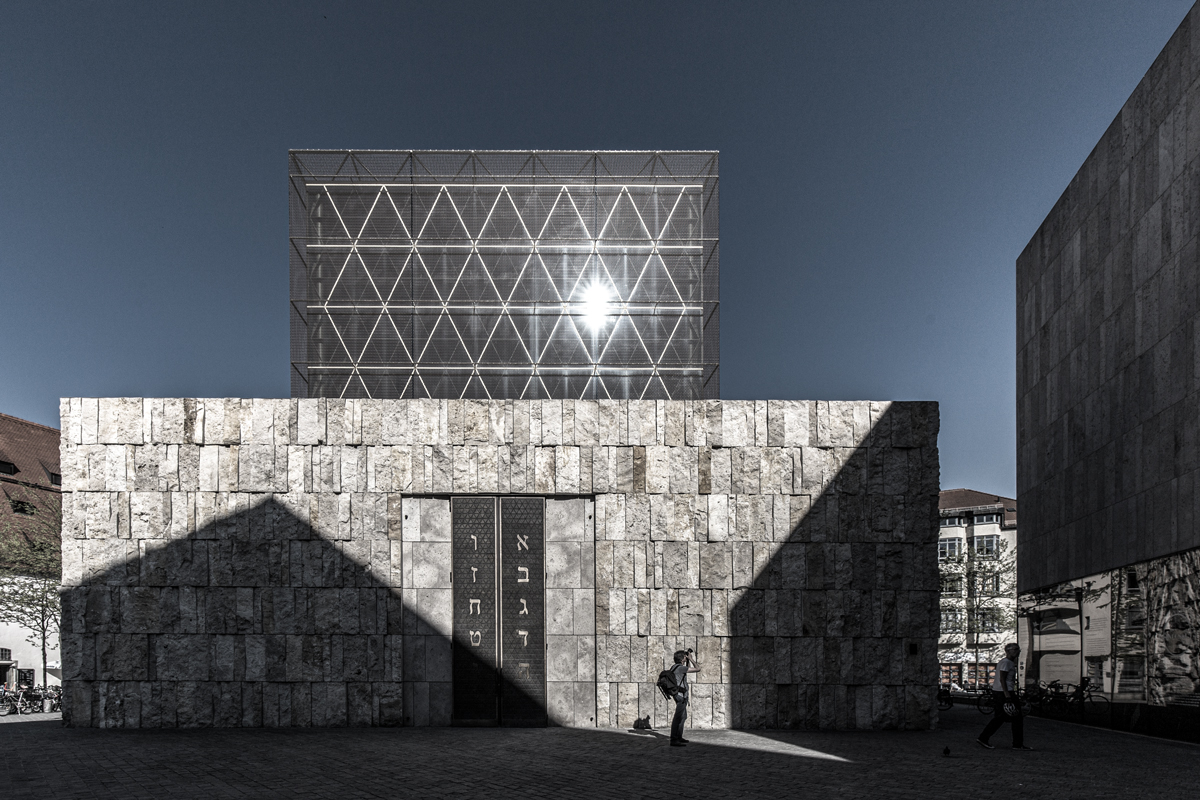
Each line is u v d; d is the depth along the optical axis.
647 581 21.08
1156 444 21.50
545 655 20.88
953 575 60.28
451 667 20.75
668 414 21.59
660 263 36.00
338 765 14.36
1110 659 23.97
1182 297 20.20
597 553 21.16
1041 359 31.02
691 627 20.95
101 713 20.42
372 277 35.12
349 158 35.72
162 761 14.83
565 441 21.47
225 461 21.11
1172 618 20.45
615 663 20.83
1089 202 26.42
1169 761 15.50
